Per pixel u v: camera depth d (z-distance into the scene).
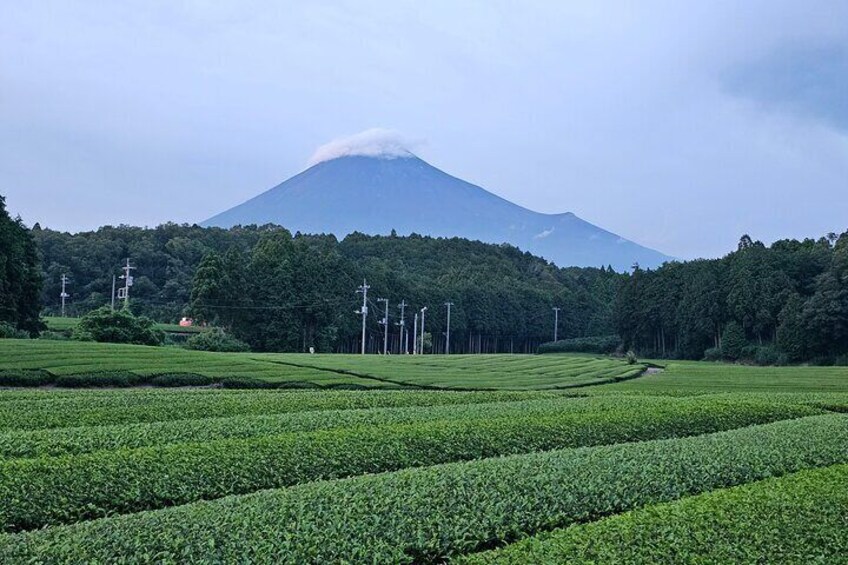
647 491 10.68
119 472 11.22
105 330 48.59
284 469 12.34
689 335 98.25
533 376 46.31
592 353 115.25
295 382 33.78
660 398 24.06
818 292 79.69
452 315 114.94
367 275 102.62
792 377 48.28
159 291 101.25
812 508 9.08
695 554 7.55
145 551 7.65
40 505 10.18
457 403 23.16
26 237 58.38
